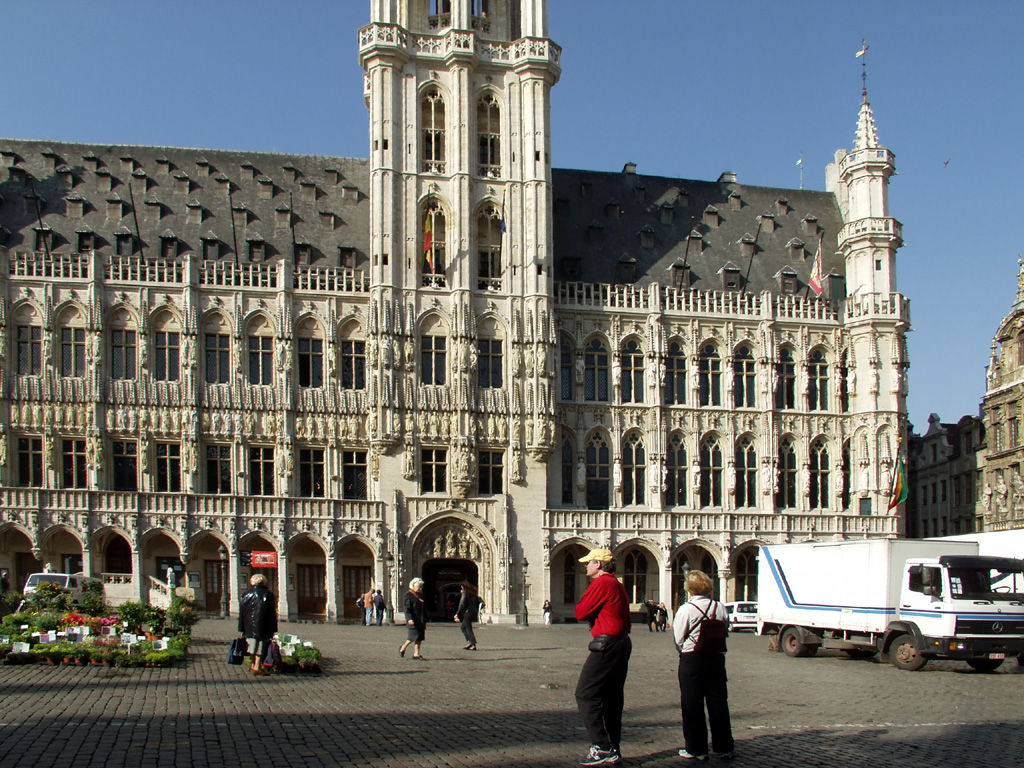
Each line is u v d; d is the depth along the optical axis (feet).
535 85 240.94
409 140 234.58
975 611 114.42
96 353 220.43
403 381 226.99
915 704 84.99
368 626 196.95
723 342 249.34
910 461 313.12
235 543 214.07
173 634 113.91
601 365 245.04
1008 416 256.73
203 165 249.14
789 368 252.62
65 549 213.66
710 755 59.57
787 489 248.93
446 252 234.79
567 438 240.73
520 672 104.99
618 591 57.00
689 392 246.68
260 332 229.86
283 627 181.57
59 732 62.80
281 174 253.44
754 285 259.39
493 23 249.55
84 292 222.28
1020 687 100.63
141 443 220.84
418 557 225.35
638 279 253.44
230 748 59.26
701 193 274.98
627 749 61.77
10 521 206.18
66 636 100.89
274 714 71.51
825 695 90.58
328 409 229.04
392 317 227.20
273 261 236.02
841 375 254.06
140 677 89.45
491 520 228.02
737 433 247.09
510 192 237.66
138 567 209.46
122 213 235.81
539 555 229.04
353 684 90.22
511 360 232.73
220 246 235.40
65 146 247.50
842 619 129.39
